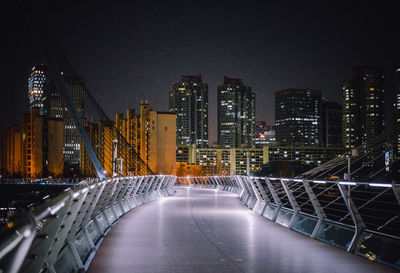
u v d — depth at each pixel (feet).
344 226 36.42
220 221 57.72
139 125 588.09
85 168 515.50
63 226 17.80
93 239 36.73
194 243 38.37
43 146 640.17
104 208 48.49
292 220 49.52
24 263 12.39
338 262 29.81
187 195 142.41
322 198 175.42
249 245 37.35
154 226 51.49
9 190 467.52
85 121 276.41
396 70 456.04
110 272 26.45
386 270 27.25
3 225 7.07
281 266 28.48
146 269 27.40
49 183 474.49
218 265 28.76
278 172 578.66
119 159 146.00
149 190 112.78
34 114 645.10
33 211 9.20
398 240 28.68
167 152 540.93
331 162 88.12
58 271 20.29
